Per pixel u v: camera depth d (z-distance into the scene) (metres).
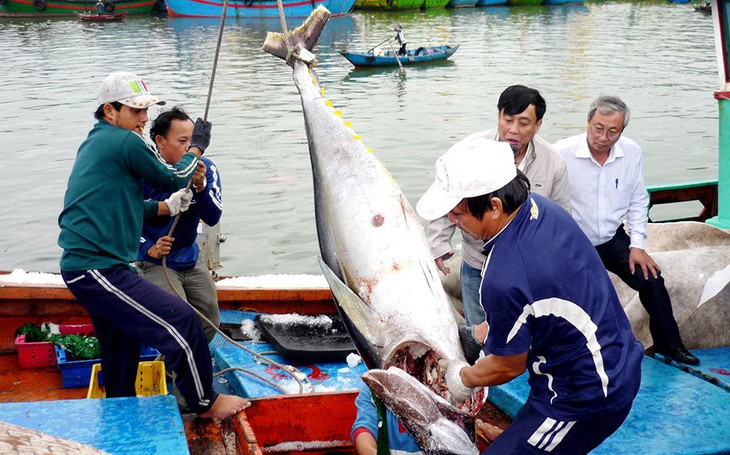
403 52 29.23
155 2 51.06
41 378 5.13
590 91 22.36
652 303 4.62
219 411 3.89
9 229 11.55
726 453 3.65
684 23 43.56
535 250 2.74
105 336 4.07
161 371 4.43
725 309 4.93
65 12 48.78
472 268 4.55
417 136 17.09
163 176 3.89
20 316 5.45
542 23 44.19
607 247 4.83
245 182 13.73
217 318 5.07
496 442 2.99
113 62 29.58
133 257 3.90
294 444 4.01
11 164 14.95
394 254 3.66
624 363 2.83
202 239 6.07
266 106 20.72
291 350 4.95
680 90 22.27
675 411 3.99
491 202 2.74
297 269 10.20
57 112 19.86
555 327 2.77
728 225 6.41
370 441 3.54
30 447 2.35
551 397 2.91
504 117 4.20
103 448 3.27
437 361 3.51
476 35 38.47
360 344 3.64
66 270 3.79
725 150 6.36
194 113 19.75
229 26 43.34
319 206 3.90
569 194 4.50
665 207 12.25
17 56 31.28
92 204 3.75
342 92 23.31
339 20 46.16
